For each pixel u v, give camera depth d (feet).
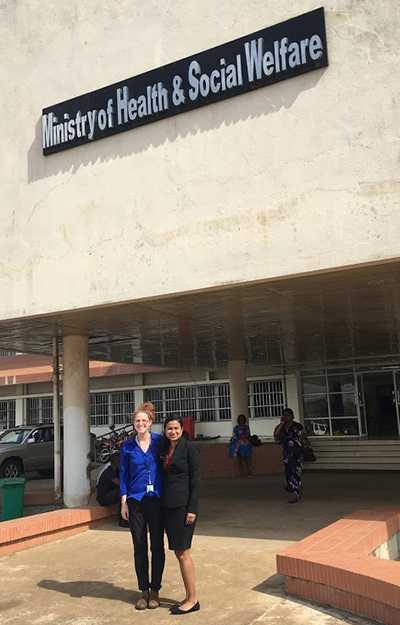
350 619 14.69
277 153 21.30
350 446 52.54
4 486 29.91
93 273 25.13
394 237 19.06
